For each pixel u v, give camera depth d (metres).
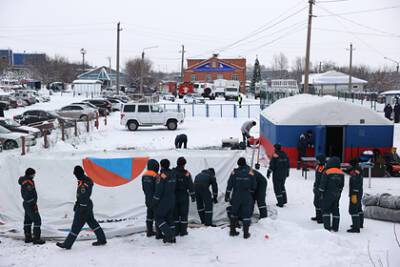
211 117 43.22
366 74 113.75
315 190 11.00
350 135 18.44
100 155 11.83
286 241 9.27
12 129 24.50
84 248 9.12
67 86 97.12
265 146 22.23
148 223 9.79
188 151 12.25
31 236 9.60
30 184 9.34
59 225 10.67
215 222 10.98
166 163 9.35
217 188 10.83
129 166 11.55
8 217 10.93
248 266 8.14
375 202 11.38
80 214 9.01
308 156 18.50
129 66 103.25
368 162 15.35
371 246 9.21
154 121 32.81
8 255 8.65
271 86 61.00
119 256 8.64
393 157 17.94
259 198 10.84
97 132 30.72
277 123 18.61
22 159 11.30
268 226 10.12
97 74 96.44
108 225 10.46
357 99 58.22
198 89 75.12
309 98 21.62
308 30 30.97
